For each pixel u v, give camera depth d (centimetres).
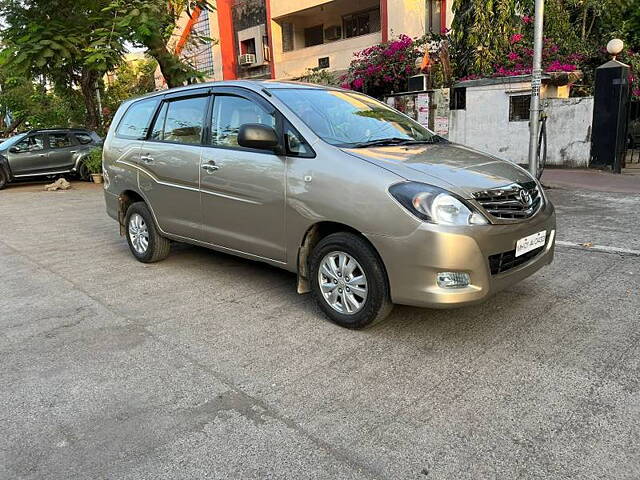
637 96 1351
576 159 1138
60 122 2477
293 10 2086
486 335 374
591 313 402
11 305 469
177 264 584
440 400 295
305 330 394
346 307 387
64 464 251
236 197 448
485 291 342
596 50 1451
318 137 399
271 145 403
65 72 1492
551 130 1155
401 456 250
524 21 1393
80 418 289
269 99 436
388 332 384
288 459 251
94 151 1435
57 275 559
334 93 488
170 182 518
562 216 725
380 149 400
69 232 790
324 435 268
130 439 269
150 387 319
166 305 457
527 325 387
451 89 1263
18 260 629
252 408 294
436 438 262
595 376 313
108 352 368
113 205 615
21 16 1289
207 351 365
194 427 278
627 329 373
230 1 2330
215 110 482
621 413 277
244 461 250
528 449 252
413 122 507
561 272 496
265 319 418
